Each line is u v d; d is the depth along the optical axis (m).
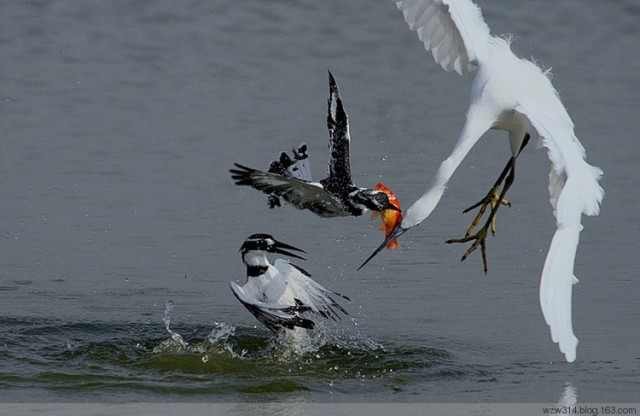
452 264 15.21
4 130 19.78
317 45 23.94
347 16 25.03
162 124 20.20
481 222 16.48
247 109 20.86
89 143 19.34
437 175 11.12
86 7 24.83
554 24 25.06
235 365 12.38
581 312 13.66
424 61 23.44
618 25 25.12
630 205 17.14
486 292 14.34
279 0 25.25
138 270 15.12
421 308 13.89
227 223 16.55
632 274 14.78
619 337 12.91
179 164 18.56
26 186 17.66
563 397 11.30
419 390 11.64
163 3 25.03
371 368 12.30
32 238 16.02
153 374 12.11
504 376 11.96
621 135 20.06
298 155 12.80
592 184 9.76
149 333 13.32
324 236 16.19
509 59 11.36
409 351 12.69
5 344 12.82
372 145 19.19
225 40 23.98
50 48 23.42
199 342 13.09
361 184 17.39
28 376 11.86
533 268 15.04
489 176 18.16
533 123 10.65
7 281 14.74
